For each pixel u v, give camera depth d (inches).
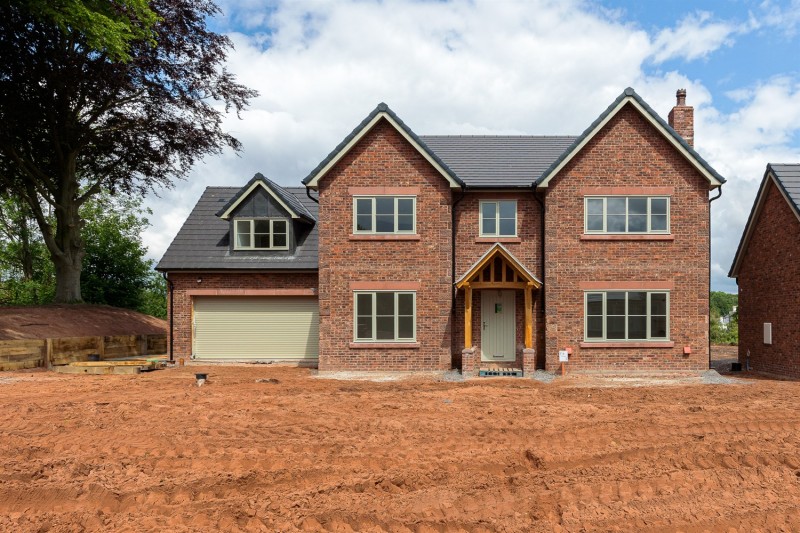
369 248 706.2
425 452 335.0
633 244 693.9
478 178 733.9
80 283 1154.7
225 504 260.7
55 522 244.2
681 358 682.8
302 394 511.8
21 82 860.6
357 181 708.7
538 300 714.8
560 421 402.0
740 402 475.5
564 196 698.8
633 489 280.7
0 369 698.8
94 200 1325.0
